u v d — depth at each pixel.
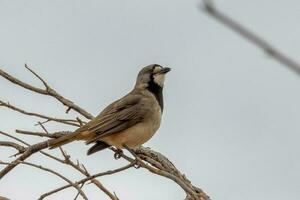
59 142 11.72
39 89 12.39
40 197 9.02
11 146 11.05
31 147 11.12
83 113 12.79
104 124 12.64
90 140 12.38
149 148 13.02
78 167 9.67
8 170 11.16
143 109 13.27
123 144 13.02
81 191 8.91
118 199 9.66
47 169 9.18
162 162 12.23
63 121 12.02
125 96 13.88
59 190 9.05
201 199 10.54
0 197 9.49
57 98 12.63
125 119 12.99
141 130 13.19
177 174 11.55
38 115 11.59
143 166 9.72
